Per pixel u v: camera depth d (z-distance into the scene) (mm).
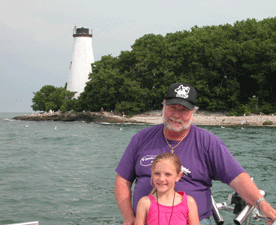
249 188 2395
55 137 32531
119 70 65938
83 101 67750
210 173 2660
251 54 54844
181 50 60812
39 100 79938
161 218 2273
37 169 14805
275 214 2189
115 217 8312
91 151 21719
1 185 11539
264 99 59031
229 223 7379
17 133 38625
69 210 8836
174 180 2307
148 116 60781
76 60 79500
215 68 61188
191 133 2711
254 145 24125
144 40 64375
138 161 2740
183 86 2605
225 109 58781
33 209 8883
